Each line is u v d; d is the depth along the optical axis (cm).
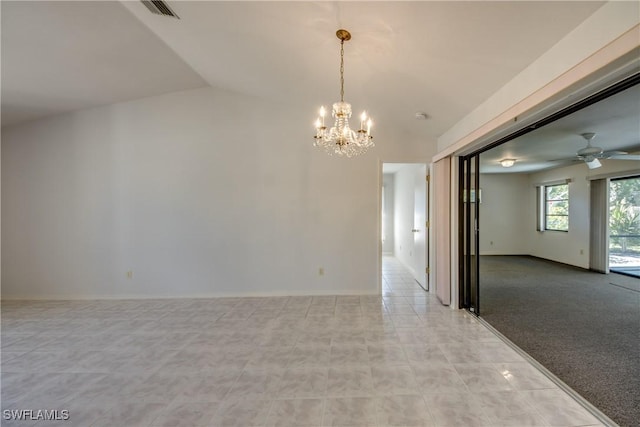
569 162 541
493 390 179
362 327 278
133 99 372
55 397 178
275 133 378
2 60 262
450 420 155
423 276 418
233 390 183
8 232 381
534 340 245
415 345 240
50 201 378
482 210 720
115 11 215
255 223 382
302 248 382
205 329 278
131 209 378
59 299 379
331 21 190
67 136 376
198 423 155
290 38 221
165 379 196
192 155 379
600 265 518
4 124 373
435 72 224
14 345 248
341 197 380
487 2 147
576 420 153
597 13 132
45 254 380
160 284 381
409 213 530
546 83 166
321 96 331
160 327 284
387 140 377
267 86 333
